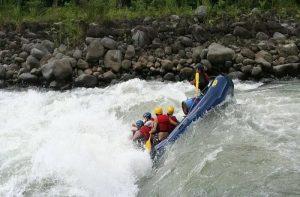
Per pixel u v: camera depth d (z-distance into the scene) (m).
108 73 15.26
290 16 17.06
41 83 15.57
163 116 9.94
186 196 7.50
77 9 18.95
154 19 17.08
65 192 8.64
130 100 13.18
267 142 8.53
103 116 12.26
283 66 14.45
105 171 9.12
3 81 15.91
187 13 17.25
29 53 16.59
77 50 16.00
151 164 9.40
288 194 6.93
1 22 18.06
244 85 14.03
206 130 9.44
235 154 8.22
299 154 8.00
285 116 9.75
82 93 14.53
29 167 9.68
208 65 14.85
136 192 8.51
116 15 17.80
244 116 9.84
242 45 15.69
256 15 16.47
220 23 16.48
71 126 11.61
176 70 15.07
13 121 12.35
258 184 7.26
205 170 7.95
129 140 10.49
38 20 18.20
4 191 8.97
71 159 9.64
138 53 15.83
